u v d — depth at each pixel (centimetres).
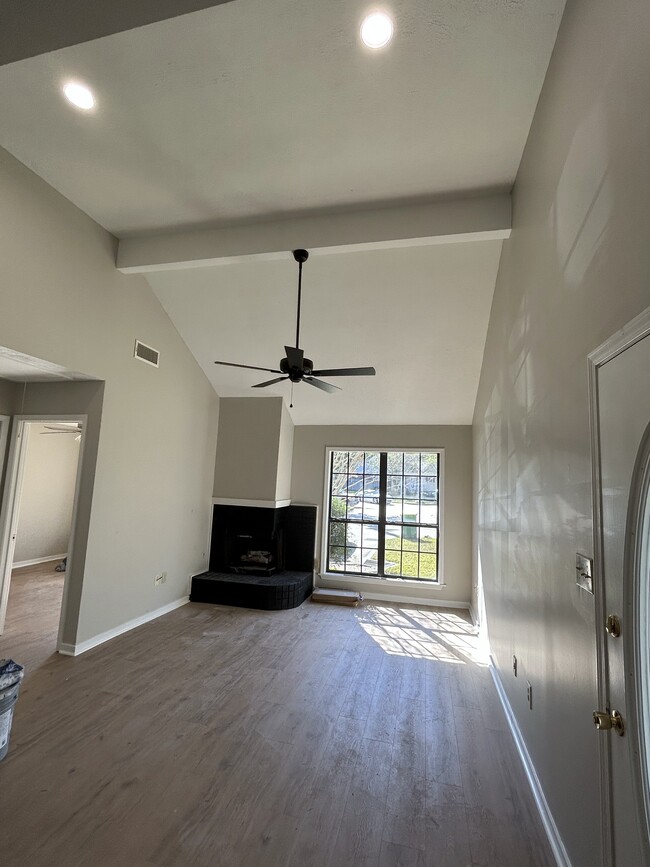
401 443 612
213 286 456
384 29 203
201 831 191
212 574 573
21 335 319
